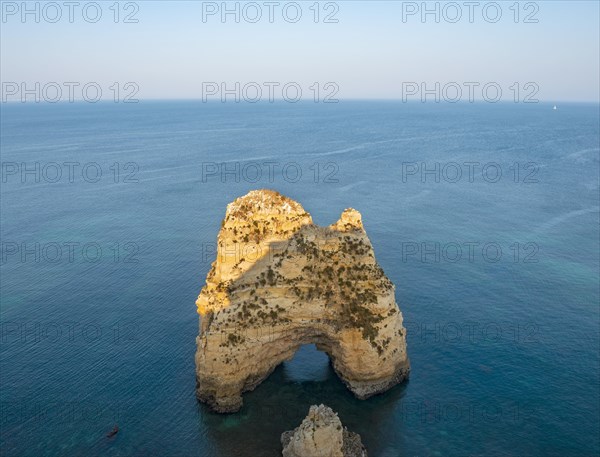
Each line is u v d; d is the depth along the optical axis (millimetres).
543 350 60031
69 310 70688
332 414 42250
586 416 48562
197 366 49969
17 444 44906
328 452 40344
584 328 65438
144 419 48250
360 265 51344
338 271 51312
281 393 51906
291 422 47781
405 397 51406
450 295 75062
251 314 49438
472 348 60375
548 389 52656
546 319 67875
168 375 55188
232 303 49156
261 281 50219
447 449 44625
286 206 52188
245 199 52906
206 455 43938
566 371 55844
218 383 48469
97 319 68125
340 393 51938
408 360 54594
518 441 45438
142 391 52438
